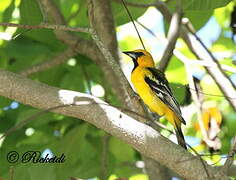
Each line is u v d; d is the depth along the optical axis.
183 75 13.88
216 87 13.04
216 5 10.48
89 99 7.55
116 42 11.22
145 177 14.33
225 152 14.25
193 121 12.11
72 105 7.52
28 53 12.58
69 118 13.52
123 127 7.41
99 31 11.13
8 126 13.34
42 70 12.88
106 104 7.07
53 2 12.14
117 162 13.65
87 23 12.71
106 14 11.14
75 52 12.66
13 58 14.37
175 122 10.78
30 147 11.89
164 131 12.54
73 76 14.03
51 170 9.90
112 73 11.79
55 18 12.19
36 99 7.58
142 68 11.30
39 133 13.30
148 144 7.39
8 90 7.59
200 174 7.33
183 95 11.50
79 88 14.10
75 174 12.48
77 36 12.57
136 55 11.70
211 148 9.96
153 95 10.92
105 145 11.77
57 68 13.95
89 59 13.54
